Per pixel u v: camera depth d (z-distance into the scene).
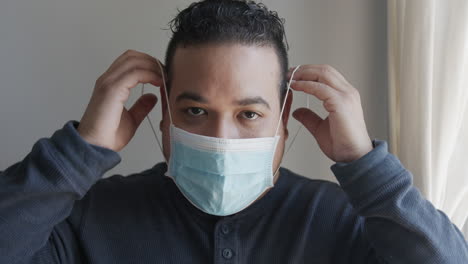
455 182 1.02
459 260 0.80
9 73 1.22
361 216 0.88
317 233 0.94
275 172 0.94
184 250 0.90
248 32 0.81
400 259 0.81
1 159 1.25
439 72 0.97
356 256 0.93
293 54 1.25
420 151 0.97
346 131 0.84
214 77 0.80
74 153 0.76
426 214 0.80
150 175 1.06
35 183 0.74
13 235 0.75
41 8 1.21
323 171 1.32
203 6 0.86
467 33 0.94
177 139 0.87
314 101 1.27
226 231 0.89
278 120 0.89
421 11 0.95
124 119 0.91
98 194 0.98
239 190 0.87
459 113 0.98
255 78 0.81
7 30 1.21
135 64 0.85
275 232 0.93
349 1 1.24
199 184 0.88
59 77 1.23
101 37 1.22
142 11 1.22
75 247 0.92
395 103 1.13
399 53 1.08
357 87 1.26
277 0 1.23
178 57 0.84
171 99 0.87
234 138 0.86
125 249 0.91
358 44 1.25
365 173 0.80
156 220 0.94
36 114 1.24
